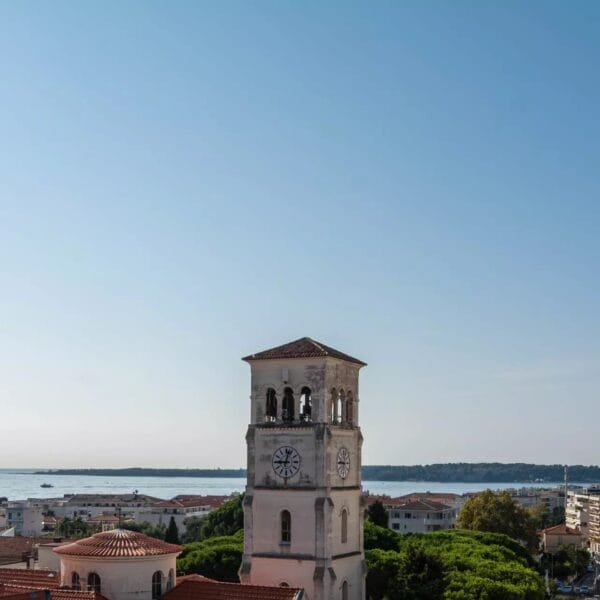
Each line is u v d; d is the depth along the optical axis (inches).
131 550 3344.0
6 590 3093.0
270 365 3811.5
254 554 3727.9
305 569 3629.4
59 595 3134.8
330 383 3757.4
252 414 3823.8
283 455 3735.2
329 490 3668.8
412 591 4852.4
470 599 4574.3
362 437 4010.8
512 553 6254.9
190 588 3361.2
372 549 5812.0
